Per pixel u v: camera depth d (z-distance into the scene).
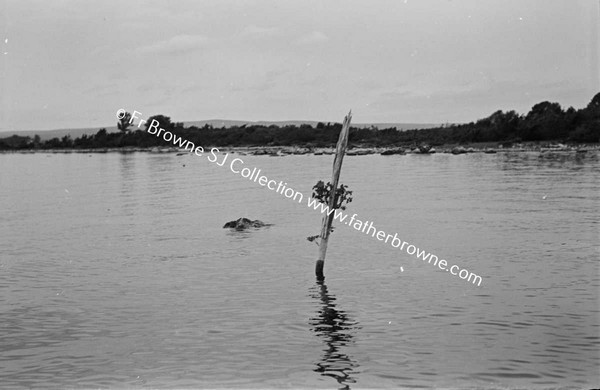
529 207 40.03
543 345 15.23
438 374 13.62
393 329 16.52
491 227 32.78
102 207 46.16
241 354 14.89
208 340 15.86
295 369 13.97
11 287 21.80
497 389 12.91
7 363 14.61
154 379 13.54
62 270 24.53
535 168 71.19
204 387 13.12
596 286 20.58
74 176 79.00
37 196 55.84
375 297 19.62
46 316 18.19
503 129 122.56
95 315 18.20
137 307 18.94
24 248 29.67
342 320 17.30
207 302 19.34
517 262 24.34
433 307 18.44
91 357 14.90
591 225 32.56
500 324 16.83
